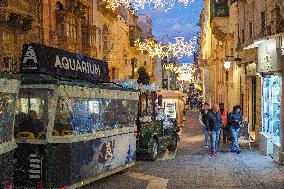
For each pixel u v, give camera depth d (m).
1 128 8.10
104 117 12.42
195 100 78.94
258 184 12.12
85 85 11.23
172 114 32.47
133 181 12.79
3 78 8.08
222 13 33.34
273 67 16.27
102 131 12.20
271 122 17.95
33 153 10.16
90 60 13.20
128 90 14.09
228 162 16.22
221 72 40.31
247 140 20.27
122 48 43.62
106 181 12.79
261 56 18.53
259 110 21.17
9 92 8.33
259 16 22.61
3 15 17.70
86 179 11.27
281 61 15.48
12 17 18.56
